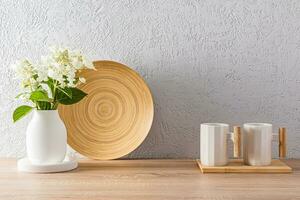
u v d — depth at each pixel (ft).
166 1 5.41
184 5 5.41
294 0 5.38
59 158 4.75
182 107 5.48
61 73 4.50
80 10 5.44
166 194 3.82
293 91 5.43
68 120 5.37
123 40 5.45
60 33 5.46
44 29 5.46
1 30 5.47
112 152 5.33
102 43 5.46
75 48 5.47
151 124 5.22
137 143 5.31
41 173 4.64
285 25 5.40
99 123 5.42
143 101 5.37
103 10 5.43
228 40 5.42
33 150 4.68
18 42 5.48
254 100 5.45
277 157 5.49
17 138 5.52
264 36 5.41
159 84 5.48
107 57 5.47
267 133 4.77
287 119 5.45
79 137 5.36
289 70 5.42
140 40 5.45
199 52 5.44
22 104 5.51
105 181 4.29
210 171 4.65
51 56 4.60
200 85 5.46
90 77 5.42
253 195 3.78
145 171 4.74
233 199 3.67
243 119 5.46
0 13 5.45
